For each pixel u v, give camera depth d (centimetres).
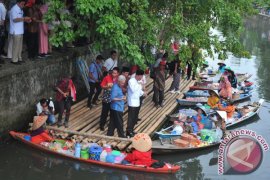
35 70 1264
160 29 1342
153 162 1062
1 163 1060
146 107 1515
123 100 1161
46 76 1329
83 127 1252
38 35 1310
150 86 1811
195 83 1916
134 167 1045
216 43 1425
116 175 1040
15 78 1172
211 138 1247
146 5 1230
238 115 1518
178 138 1216
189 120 1319
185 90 1820
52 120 1242
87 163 1076
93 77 1403
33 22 1275
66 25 1167
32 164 1068
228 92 1606
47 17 1170
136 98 1188
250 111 1564
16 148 1139
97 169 1059
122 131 1173
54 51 1443
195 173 1095
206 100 1616
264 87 2052
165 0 1391
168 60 1455
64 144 1137
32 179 999
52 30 1288
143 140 1056
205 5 1416
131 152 1120
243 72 2356
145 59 1348
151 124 1334
